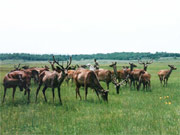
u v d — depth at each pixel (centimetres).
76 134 710
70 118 897
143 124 814
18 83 1170
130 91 1698
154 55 19462
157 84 2216
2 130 744
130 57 19588
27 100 1262
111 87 1941
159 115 940
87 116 934
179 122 833
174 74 3684
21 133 727
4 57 16800
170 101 1275
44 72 1266
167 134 705
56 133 720
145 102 1230
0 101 1202
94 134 708
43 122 838
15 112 980
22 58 17112
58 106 1125
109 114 962
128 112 998
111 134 704
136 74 1788
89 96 1454
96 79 1274
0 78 2619
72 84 2134
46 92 1584
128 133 714
